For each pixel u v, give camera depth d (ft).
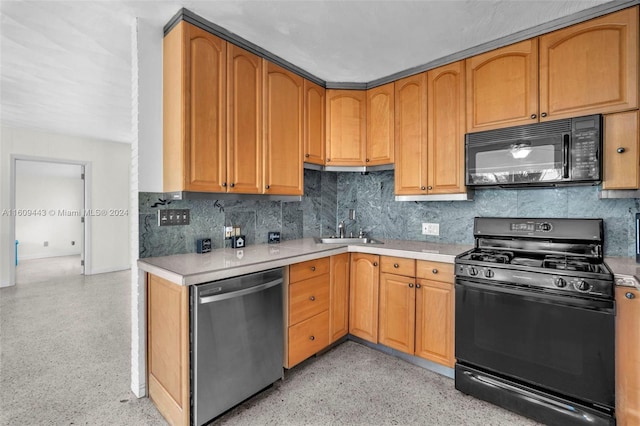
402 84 8.32
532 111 6.28
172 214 6.70
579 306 4.95
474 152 6.95
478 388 5.94
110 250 17.37
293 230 9.53
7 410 5.72
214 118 6.31
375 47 7.11
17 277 16.05
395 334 7.48
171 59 6.13
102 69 8.28
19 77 8.79
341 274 8.13
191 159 5.95
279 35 6.67
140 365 6.12
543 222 6.73
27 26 6.27
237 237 7.80
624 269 5.09
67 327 9.55
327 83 9.04
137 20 6.07
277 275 6.30
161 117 6.43
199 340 4.99
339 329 8.08
